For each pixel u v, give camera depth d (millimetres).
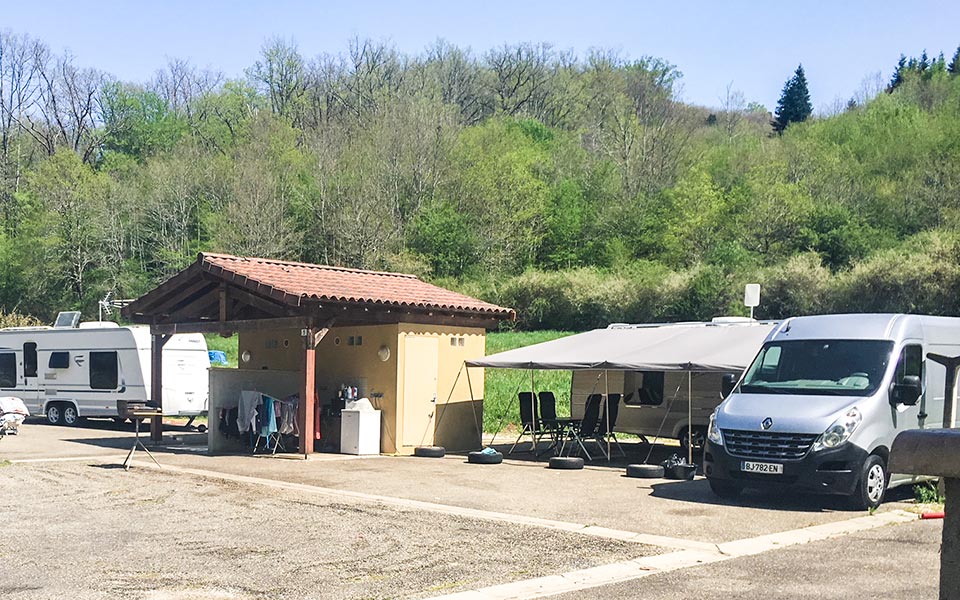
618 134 67562
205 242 58250
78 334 25547
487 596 7180
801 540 9539
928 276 41562
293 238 54500
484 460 16844
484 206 59344
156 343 20125
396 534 9758
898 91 74125
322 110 70812
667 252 58375
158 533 9805
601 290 50594
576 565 8320
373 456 17859
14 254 57250
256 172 55625
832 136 68312
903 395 12109
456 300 19891
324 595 7203
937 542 9398
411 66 75500
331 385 19219
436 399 19000
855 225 51875
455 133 62875
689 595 7188
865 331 12906
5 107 66000
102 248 58375
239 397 18469
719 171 64438
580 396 19469
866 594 7156
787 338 13414
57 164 58375
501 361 17672
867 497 11523
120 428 25109
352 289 18406
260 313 19844
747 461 11789
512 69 83625
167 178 59656
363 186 56438
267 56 72125
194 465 16062
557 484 14016
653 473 14852
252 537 9578
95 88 69312
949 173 53500
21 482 13828
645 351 16547
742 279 46906
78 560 8445
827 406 11852
